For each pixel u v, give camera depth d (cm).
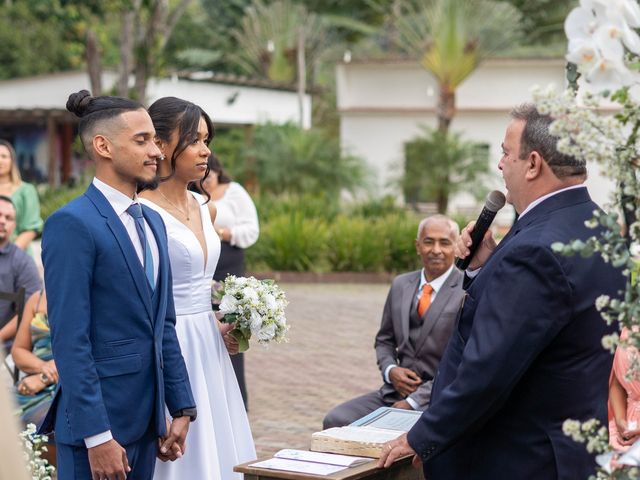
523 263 296
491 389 296
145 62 2109
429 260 532
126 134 353
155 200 416
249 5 3269
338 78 2897
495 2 2411
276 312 432
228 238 706
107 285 346
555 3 2486
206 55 2916
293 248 1722
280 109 2948
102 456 338
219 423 418
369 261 1708
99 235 345
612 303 228
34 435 407
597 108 229
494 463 313
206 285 425
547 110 224
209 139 429
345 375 918
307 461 342
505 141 316
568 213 304
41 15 2292
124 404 349
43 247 346
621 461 246
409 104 2862
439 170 2369
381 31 2894
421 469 365
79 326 338
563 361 302
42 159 2914
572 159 305
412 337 537
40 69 3828
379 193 2575
